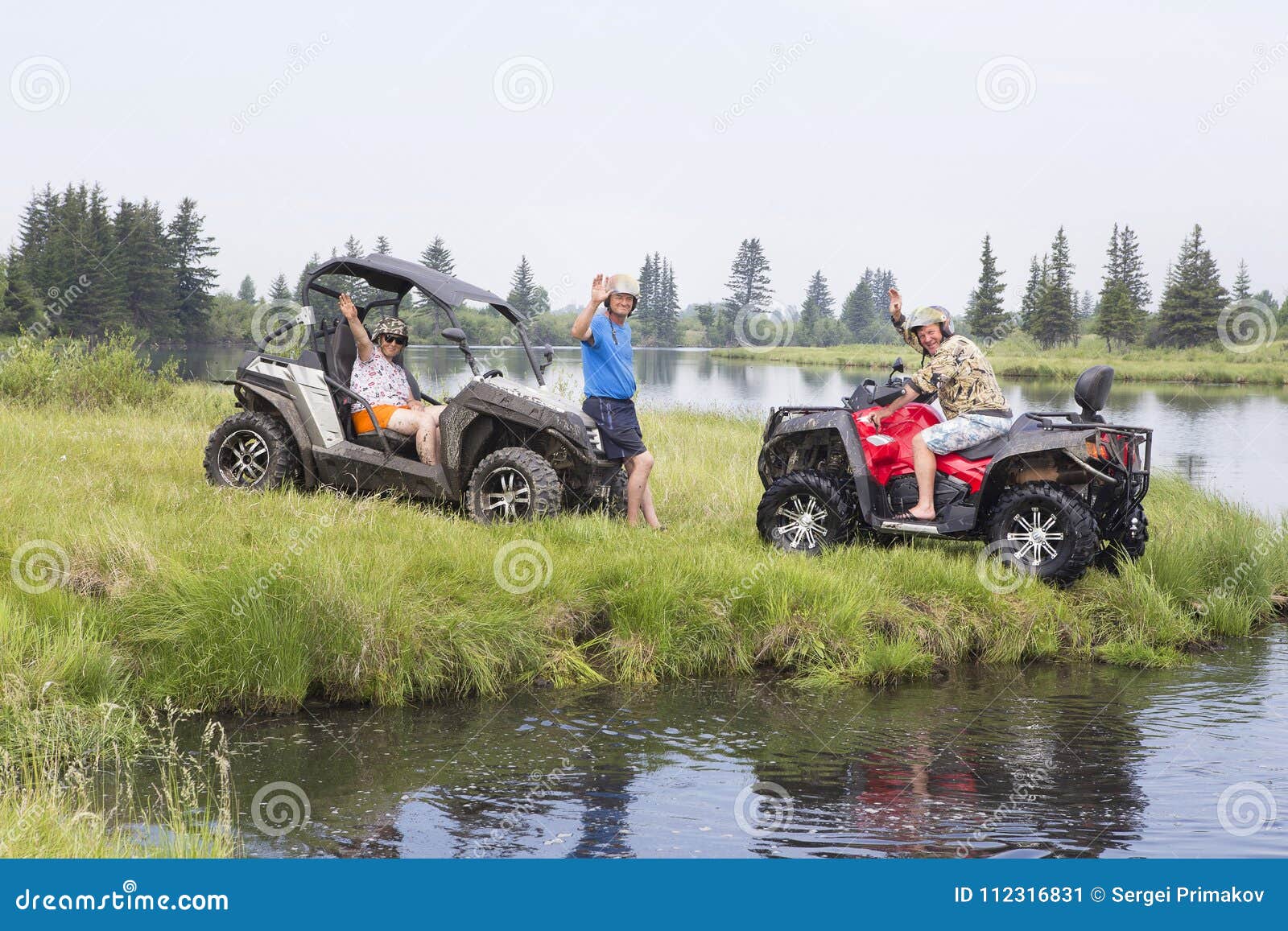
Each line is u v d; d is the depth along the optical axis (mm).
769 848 5891
